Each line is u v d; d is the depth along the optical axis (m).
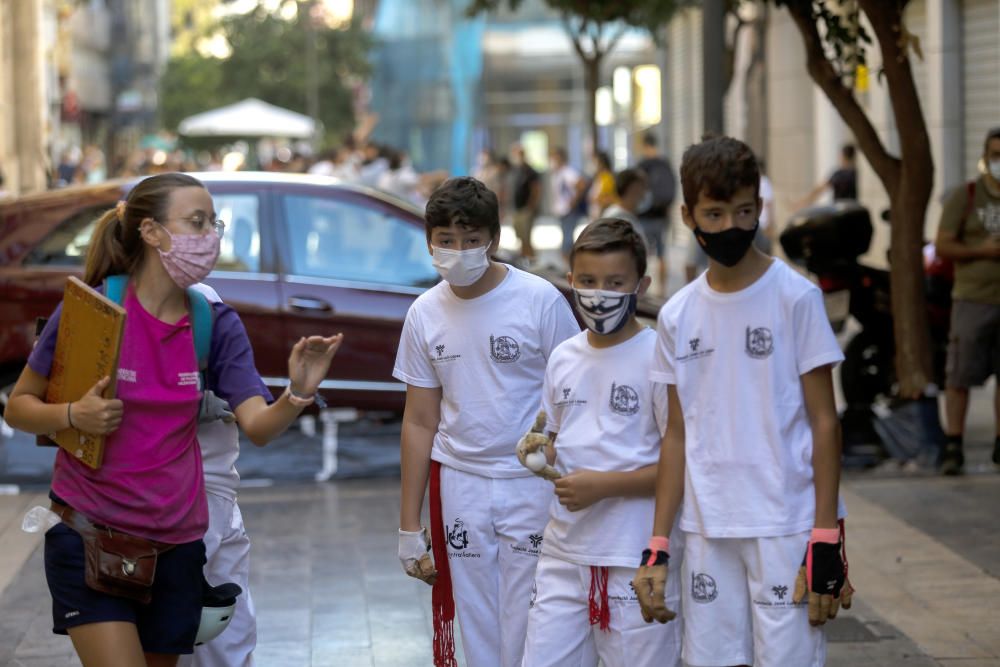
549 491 4.62
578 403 4.27
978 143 15.91
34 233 9.62
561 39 42.59
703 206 3.77
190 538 3.99
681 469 3.98
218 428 4.38
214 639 4.48
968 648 5.78
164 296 4.01
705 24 9.41
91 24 64.19
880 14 8.93
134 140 75.62
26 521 3.92
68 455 3.95
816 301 3.84
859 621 6.14
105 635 3.85
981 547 7.29
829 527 3.80
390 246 9.85
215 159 49.09
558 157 24.33
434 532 4.75
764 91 19.95
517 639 4.65
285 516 8.43
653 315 9.52
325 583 6.94
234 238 9.69
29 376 4.04
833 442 3.83
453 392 4.64
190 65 60.81
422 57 35.88
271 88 57.91
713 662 3.93
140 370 3.92
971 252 8.59
